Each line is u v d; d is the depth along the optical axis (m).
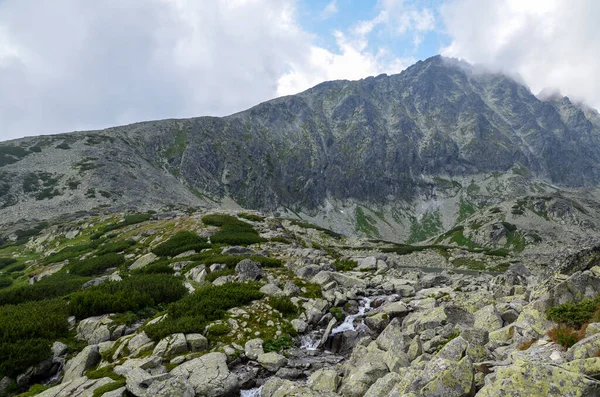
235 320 17.84
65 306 19.55
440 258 112.69
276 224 61.81
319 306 20.48
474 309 15.95
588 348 7.84
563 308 10.20
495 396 6.84
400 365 11.16
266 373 13.71
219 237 45.22
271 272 28.19
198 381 11.99
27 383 13.80
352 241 136.62
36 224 82.44
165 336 15.54
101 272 39.59
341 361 15.26
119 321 18.02
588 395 6.27
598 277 11.73
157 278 24.69
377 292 24.59
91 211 93.56
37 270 46.50
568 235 153.00
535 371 6.89
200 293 20.86
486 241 158.00
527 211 179.62
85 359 14.19
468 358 8.54
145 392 10.96
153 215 71.00
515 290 18.41
